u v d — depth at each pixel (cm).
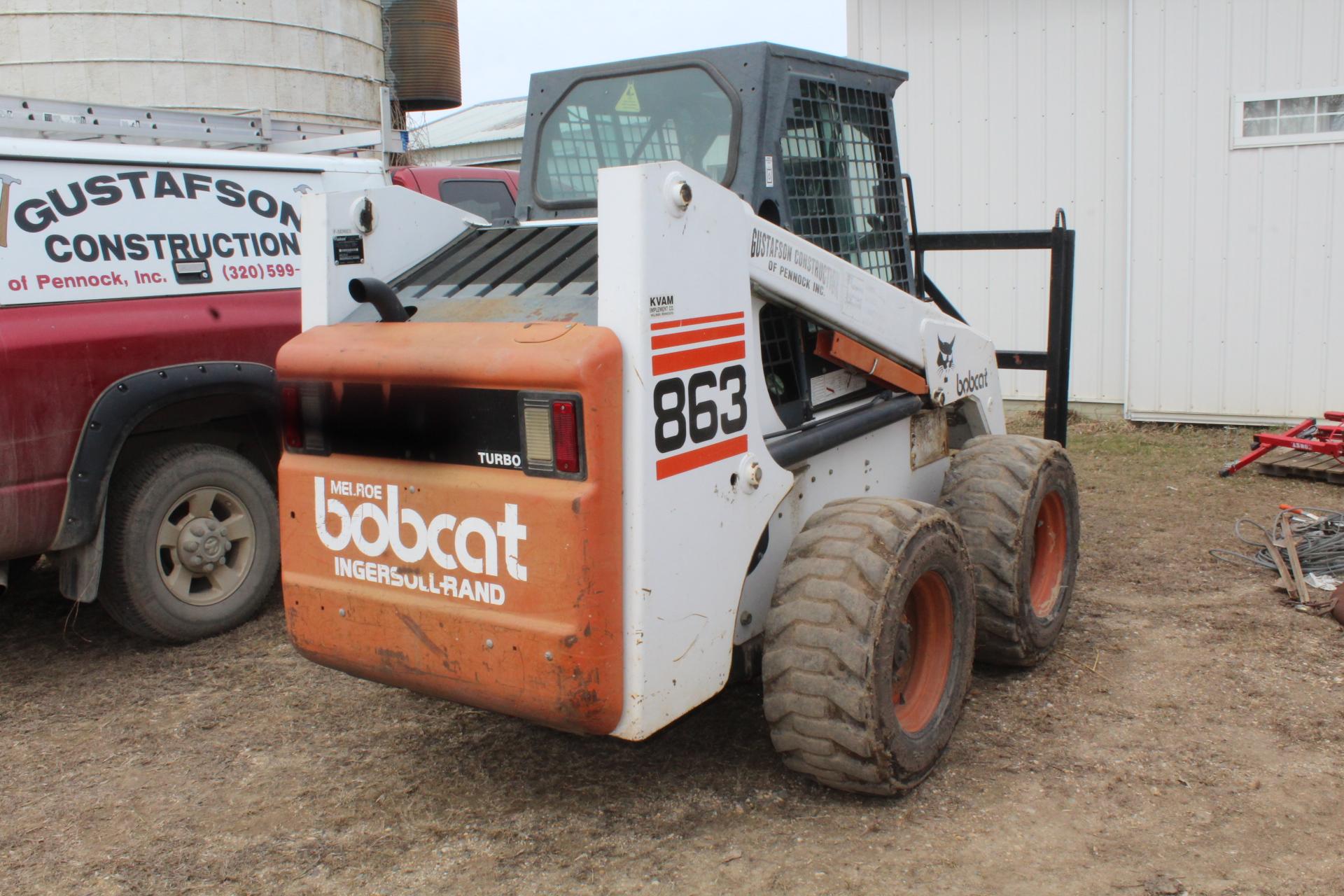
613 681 285
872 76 417
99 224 466
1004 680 433
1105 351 921
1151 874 297
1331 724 385
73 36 956
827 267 359
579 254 350
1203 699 409
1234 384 878
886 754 319
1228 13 835
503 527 289
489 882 305
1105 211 905
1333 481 718
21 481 432
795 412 358
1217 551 589
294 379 331
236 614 519
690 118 368
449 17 1327
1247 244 857
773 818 334
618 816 338
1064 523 458
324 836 336
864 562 319
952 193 961
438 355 296
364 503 320
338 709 431
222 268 511
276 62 1057
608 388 274
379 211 365
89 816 354
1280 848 309
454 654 304
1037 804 337
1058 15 896
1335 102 811
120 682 464
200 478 500
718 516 308
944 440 471
